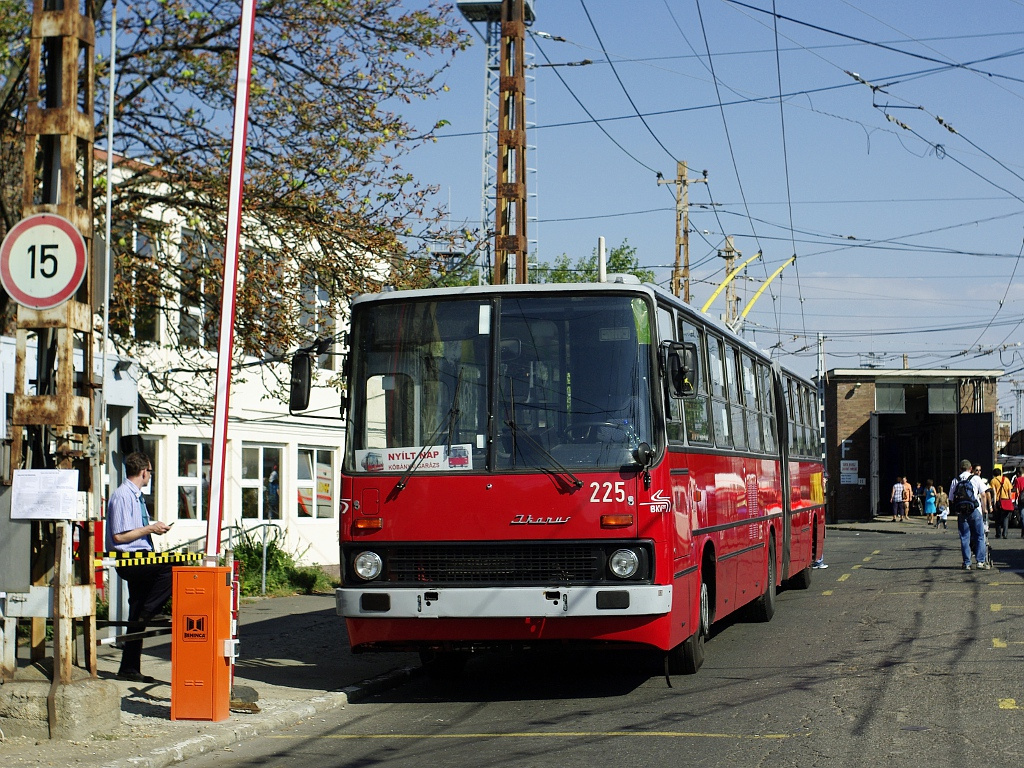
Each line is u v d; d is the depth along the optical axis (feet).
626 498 32.09
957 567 78.23
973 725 27.99
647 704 32.45
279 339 55.88
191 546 75.77
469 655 45.14
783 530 57.11
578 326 33.47
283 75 56.54
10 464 28.68
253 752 27.66
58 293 28.37
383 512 33.06
